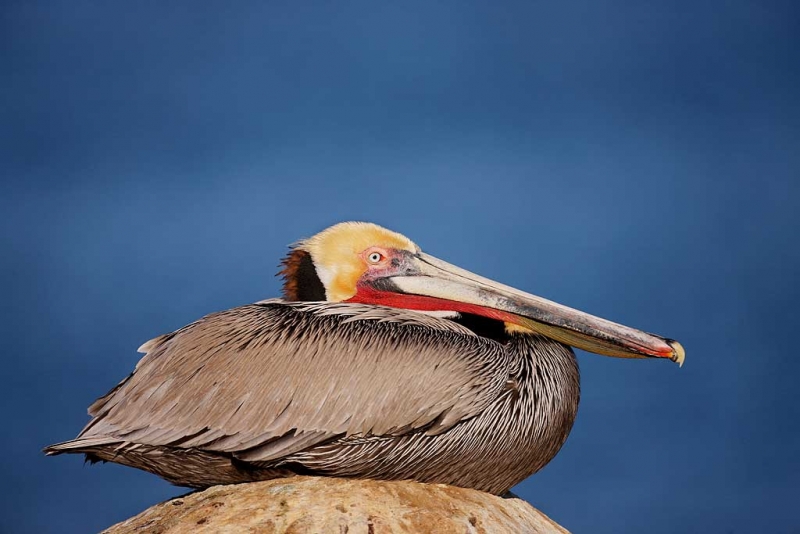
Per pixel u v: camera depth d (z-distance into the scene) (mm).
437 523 10586
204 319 11969
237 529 10242
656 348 12484
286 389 11227
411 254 13727
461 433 11398
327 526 10250
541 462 12219
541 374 12195
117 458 11734
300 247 13914
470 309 13180
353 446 11219
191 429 11211
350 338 11508
